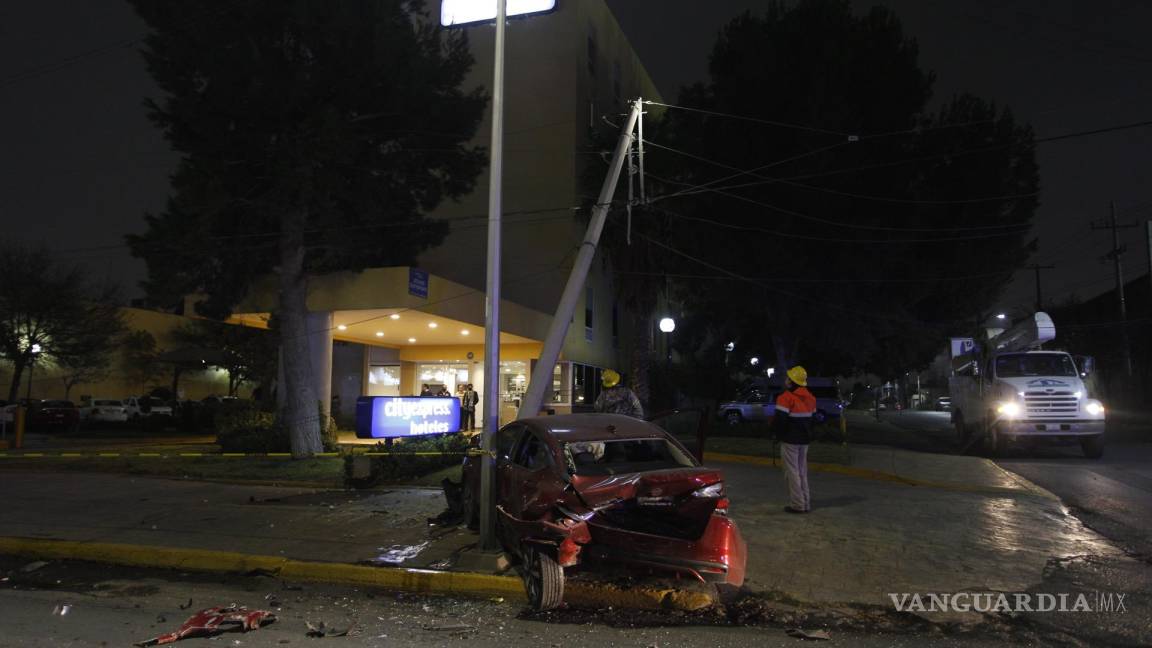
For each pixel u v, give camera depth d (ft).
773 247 81.71
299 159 48.19
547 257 89.15
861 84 82.53
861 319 86.38
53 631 18.83
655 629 18.75
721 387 117.50
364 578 23.61
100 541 28.22
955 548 26.08
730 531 20.11
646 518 21.21
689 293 102.73
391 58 50.01
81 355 118.32
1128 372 115.34
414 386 89.10
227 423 62.13
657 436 23.38
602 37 104.12
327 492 39.27
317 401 54.65
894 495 36.94
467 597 22.24
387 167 53.93
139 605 21.54
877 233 80.94
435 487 40.40
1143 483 43.21
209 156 49.62
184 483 43.04
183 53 47.21
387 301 58.34
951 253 86.63
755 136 82.38
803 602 20.52
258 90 46.91
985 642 17.57
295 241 53.47
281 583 24.06
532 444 24.06
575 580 21.67
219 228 52.70
